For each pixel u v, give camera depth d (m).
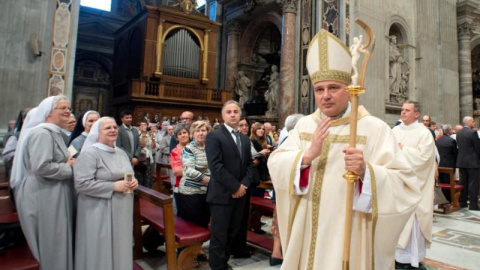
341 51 1.56
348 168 1.41
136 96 12.05
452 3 13.55
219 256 2.97
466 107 13.86
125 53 15.20
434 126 8.30
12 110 6.44
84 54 18.67
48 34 6.99
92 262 2.48
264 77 14.77
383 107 10.78
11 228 2.60
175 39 13.70
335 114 1.64
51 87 7.04
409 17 12.18
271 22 14.67
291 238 1.65
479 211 6.33
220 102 13.80
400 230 1.50
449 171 6.33
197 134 3.56
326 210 1.58
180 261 2.99
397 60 11.61
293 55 12.21
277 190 1.71
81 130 3.84
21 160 2.48
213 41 14.63
